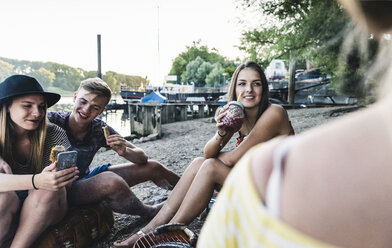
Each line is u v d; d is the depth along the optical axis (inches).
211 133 345.7
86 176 95.3
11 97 67.4
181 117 594.6
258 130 80.9
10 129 71.5
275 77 986.1
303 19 315.3
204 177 76.2
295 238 13.3
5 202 66.3
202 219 99.2
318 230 13.4
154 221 82.4
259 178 15.6
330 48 281.3
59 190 71.0
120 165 103.2
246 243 15.1
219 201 18.1
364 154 13.1
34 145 74.6
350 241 13.2
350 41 15.8
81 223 80.3
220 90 1360.7
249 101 84.7
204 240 18.5
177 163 185.0
